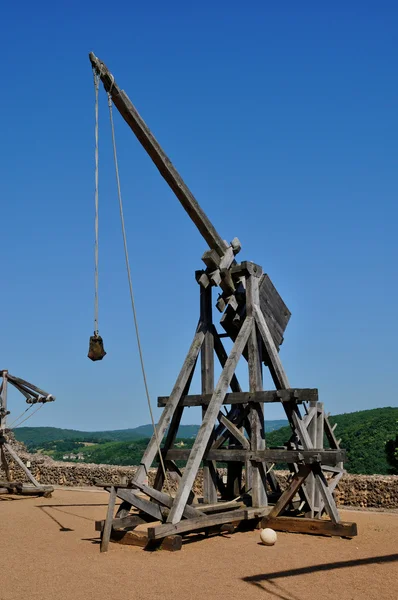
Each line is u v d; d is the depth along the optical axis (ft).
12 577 23.25
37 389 57.21
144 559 26.53
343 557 26.96
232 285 39.04
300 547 29.50
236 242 39.63
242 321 39.70
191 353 38.78
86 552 28.27
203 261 38.40
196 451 32.55
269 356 37.99
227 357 40.50
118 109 33.42
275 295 41.57
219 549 28.89
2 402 57.47
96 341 29.91
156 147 34.35
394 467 71.05
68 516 41.63
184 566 25.05
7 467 57.00
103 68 32.07
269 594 20.72
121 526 31.22
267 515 35.37
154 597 20.35
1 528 36.27
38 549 29.17
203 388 38.96
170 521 29.86
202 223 37.22
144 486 30.99
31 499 51.98
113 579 22.80
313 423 40.68
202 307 40.04
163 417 36.65
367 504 48.08
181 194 35.94
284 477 51.42
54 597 20.35
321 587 21.63
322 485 34.12
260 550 28.66
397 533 34.19
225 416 38.68
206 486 37.81
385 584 22.03
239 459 36.76
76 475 64.39
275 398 36.47
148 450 34.09
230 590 21.24
